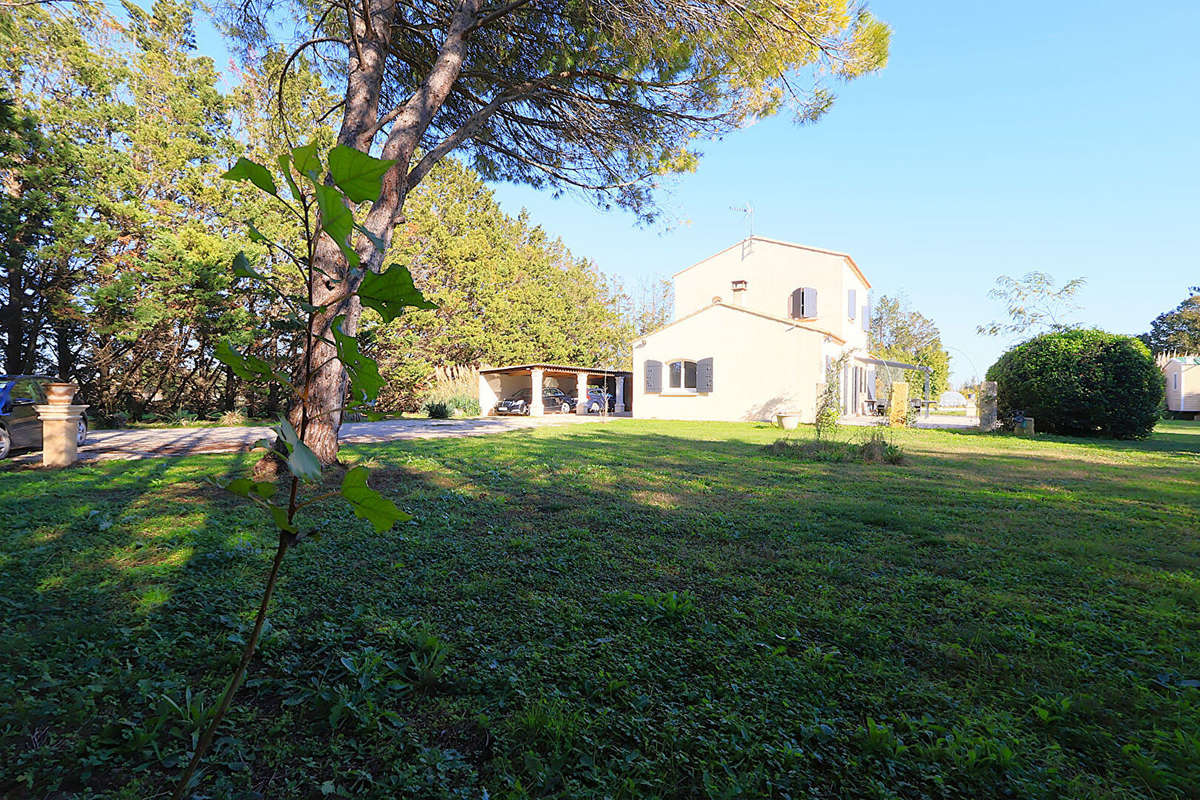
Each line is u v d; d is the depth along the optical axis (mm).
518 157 10734
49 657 2850
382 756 2193
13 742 2230
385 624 3271
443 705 2537
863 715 2510
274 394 21219
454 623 3350
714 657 2953
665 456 10789
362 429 17422
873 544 5039
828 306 25156
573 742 2264
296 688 2625
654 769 2127
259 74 9750
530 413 28656
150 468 8539
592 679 2697
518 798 1966
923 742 2340
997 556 4723
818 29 7895
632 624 3342
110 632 3115
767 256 26641
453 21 8039
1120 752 2279
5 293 17781
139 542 4711
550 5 8328
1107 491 7551
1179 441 15234
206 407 21844
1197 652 3066
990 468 9703
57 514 5602
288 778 2080
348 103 7574
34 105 17406
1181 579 4164
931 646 3127
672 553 4746
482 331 30109
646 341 25062
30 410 10180
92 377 19656
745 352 22328
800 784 2055
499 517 5895
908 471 9234
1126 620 3508
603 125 9898
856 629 3303
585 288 43281
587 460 10141
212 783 2045
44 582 3867
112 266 17750
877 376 32688
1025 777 2105
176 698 2500
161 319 18141
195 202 20953
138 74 19547
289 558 4453
